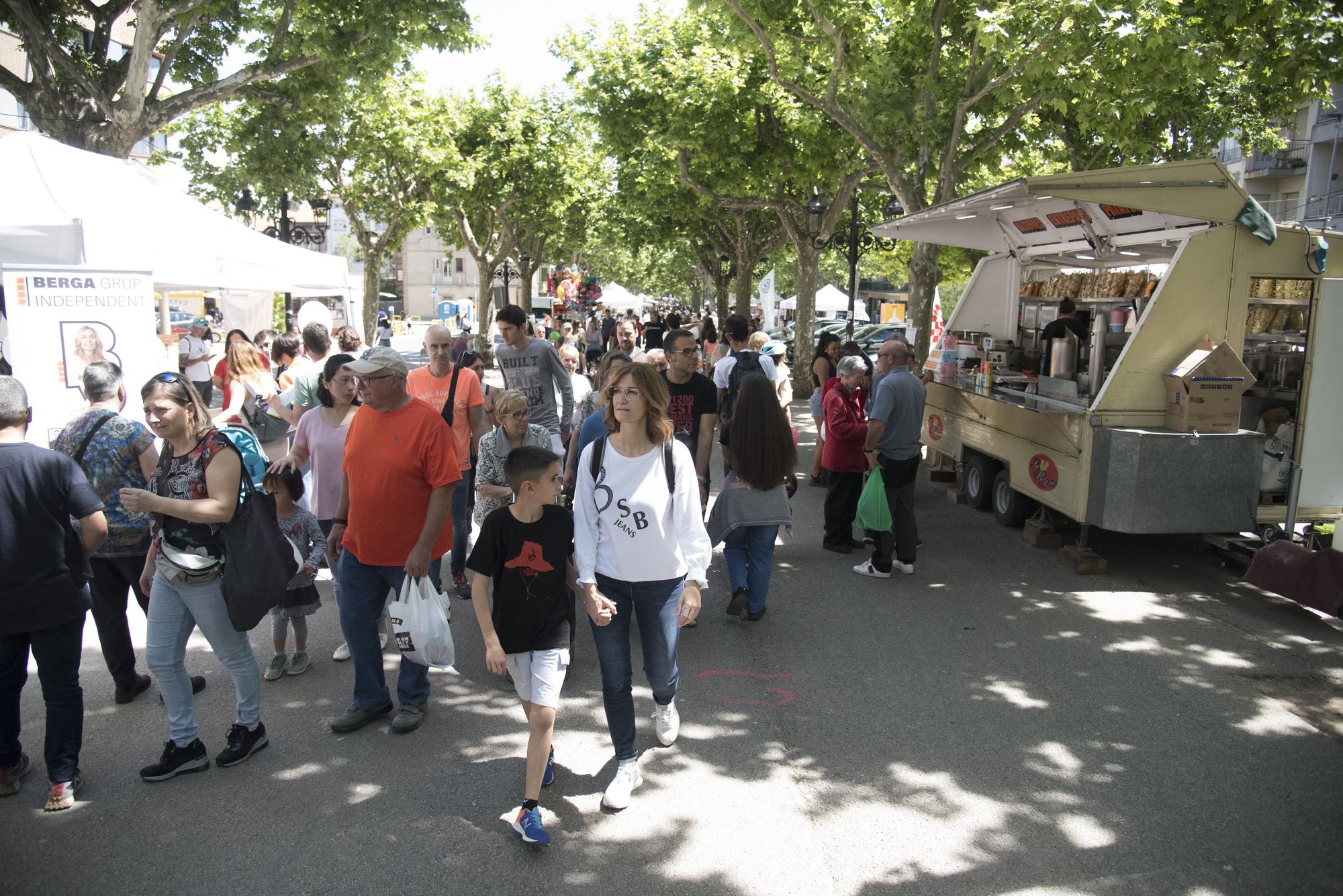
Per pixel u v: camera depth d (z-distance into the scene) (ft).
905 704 15.83
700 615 20.51
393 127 81.76
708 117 57.16
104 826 12.01
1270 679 16.88
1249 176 105.81
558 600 11.92
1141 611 20.67
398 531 14.20
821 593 21.95
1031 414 25.77
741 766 13.70
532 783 11.57
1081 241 30.58
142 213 25.40
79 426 14.73
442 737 14.61
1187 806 12.59
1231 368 21.99
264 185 66.80
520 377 23.29
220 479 12.60
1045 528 25.91
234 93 49.42
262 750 14.11
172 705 13.16
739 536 20.04
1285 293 23.18
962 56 43.70
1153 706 15.75
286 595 16.43
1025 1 33.53
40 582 11.90
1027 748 14.26
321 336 23.68
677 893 10.69
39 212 22.97
